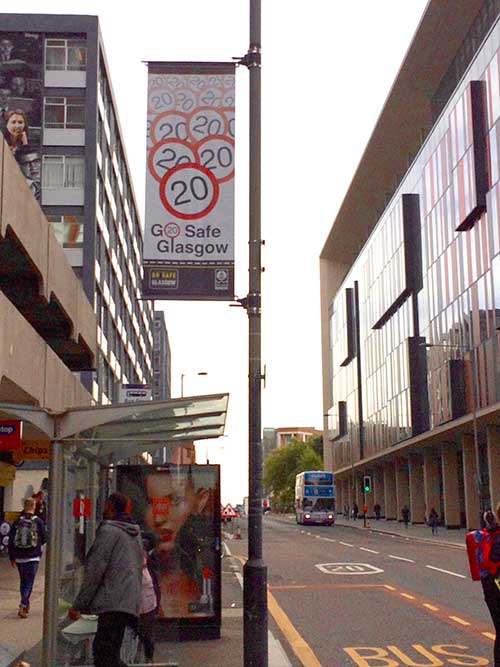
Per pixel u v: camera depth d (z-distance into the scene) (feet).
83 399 99.04
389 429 227.40
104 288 171.12
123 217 215.31
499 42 138.00
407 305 204.23
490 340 141.59
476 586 64.59
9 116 158.92
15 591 59.41
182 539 38.60
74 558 32.48
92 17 163.22
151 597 30.63
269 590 63.52
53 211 155.74
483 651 36.81
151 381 325.83
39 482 130.52
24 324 61.36
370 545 130.41
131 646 30.60
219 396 30.37
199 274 31.53
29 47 161.79
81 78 161.17
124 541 25.41
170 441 38.24
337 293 336.70
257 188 32.04
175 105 32.58
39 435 81.10
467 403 157.17
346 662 34.58
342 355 315.58
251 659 28.71
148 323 310.24
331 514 231.91
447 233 168.76
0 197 55.11
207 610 38.37
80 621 31.04
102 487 40.11
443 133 171.63
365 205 296.92
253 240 31.83
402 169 261.85
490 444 157.07
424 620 46.50
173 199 31.94
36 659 34.22
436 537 153.38
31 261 67.77
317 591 62.44
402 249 203.51
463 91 155.63
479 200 145.59
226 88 32.76
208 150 32.30
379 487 286.66
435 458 210.18
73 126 159.33
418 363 191.21
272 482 465.47
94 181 157.17
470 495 170.40
